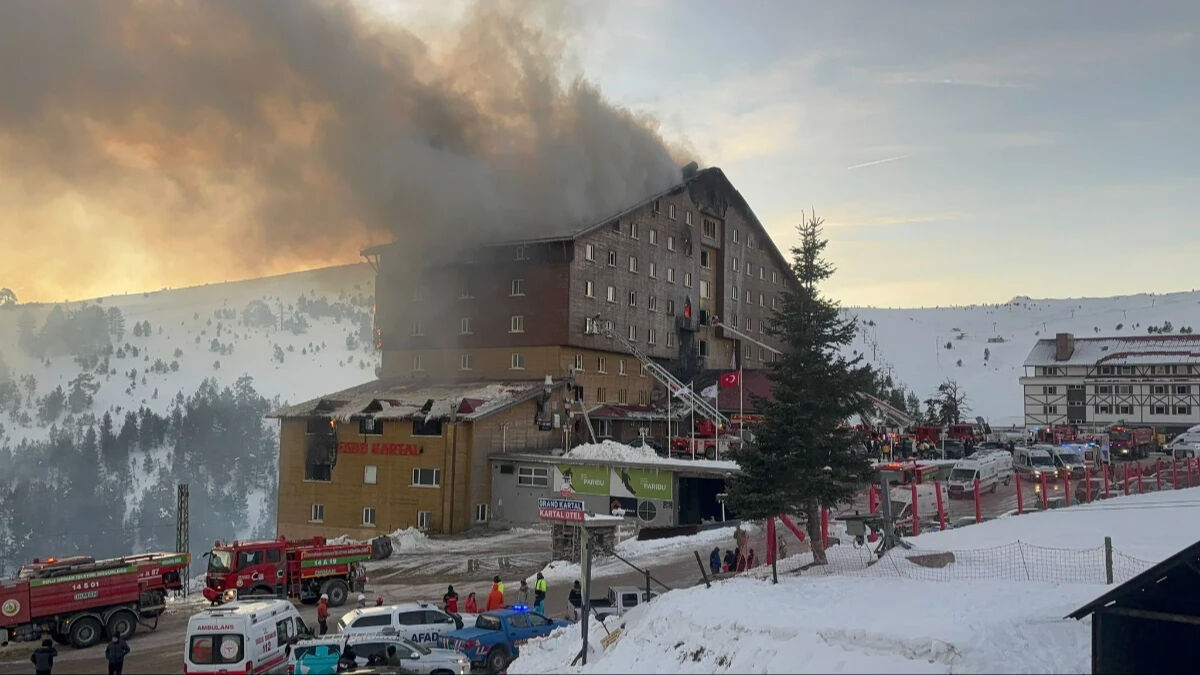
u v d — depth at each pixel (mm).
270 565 34812
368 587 39531
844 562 26062
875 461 50062
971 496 47688
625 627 20203
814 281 28188
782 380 27734
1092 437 78000
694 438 64250
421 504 58844
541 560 44969
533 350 66312
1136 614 12633
